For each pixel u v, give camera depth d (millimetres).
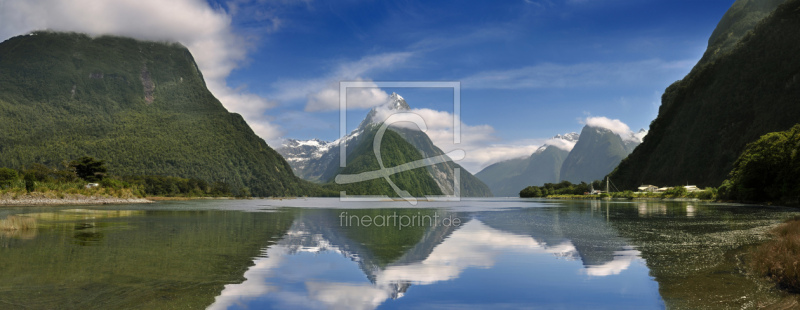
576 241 24172
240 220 42531
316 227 33938
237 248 21594
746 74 173250
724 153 160875
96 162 135625
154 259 18078
